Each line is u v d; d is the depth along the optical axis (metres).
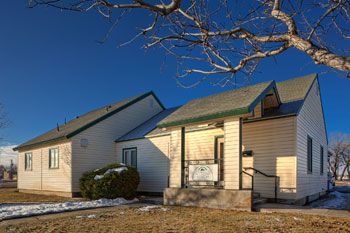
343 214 8.92
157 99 22.72
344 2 4.35
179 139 12.79
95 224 8.40
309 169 13.74
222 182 11.48
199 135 14.91
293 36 4.52
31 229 7.94
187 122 12.15
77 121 22.64
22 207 12.06
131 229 7.66
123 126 20.23
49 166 19.58
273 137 12.26
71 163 17.52
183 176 12.45
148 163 17.53
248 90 12.46
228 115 10.92
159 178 16.81
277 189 11.92
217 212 10.08
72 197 17.25
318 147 16.00
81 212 10.78
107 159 19.17
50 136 20.67
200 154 14.73
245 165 12.96
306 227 7.44
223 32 4.89
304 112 13.02
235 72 5.16
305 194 12.63
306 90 13.77
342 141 48.03
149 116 21.98
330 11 4.38
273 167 12.13
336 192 19.73
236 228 7.50
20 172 22.95
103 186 14.41
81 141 18.03
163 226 7.93
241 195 10.36
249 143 12.91
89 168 18.20
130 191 14.96
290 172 11.67
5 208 11.79
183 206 11.84
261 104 12.45
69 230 7.72
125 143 19.11
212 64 5.18
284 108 12.66
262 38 4.84
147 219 9.02
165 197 12.62
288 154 11.80
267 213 9.64
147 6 4.09
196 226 7.83
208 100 13.84
